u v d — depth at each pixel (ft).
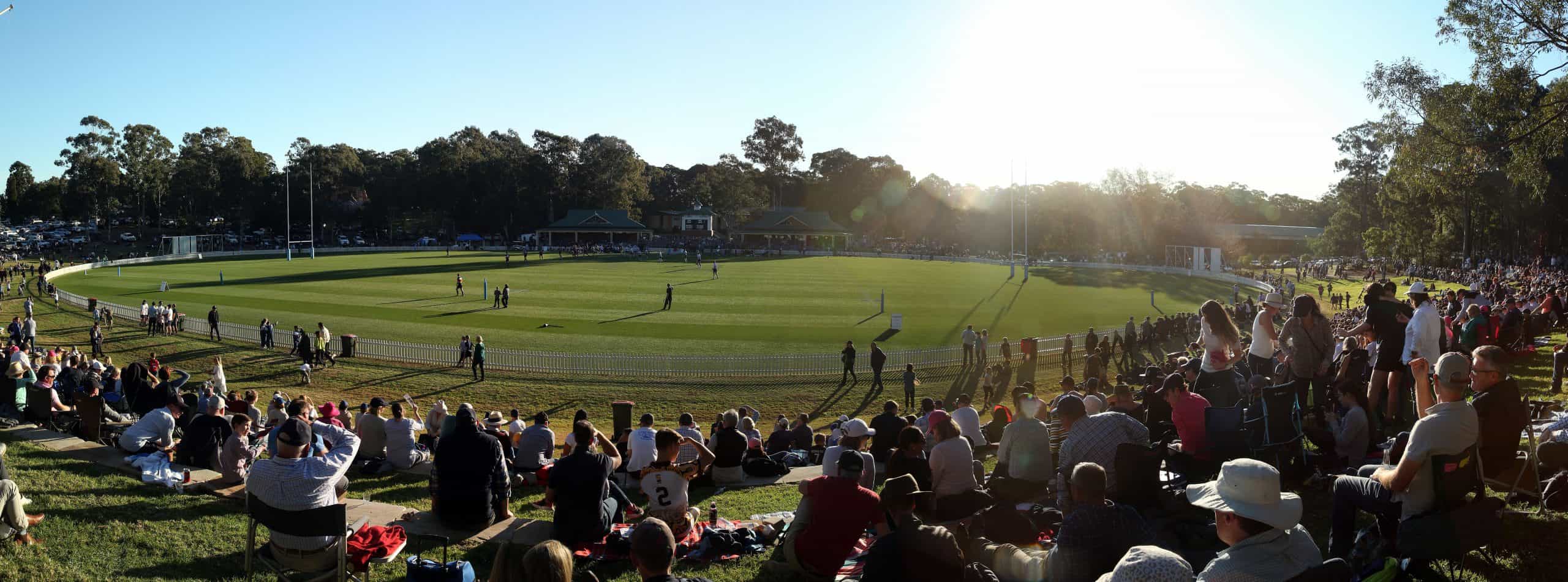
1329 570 19.44
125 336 156.87
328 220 558.97
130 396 65.21
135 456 46.70
